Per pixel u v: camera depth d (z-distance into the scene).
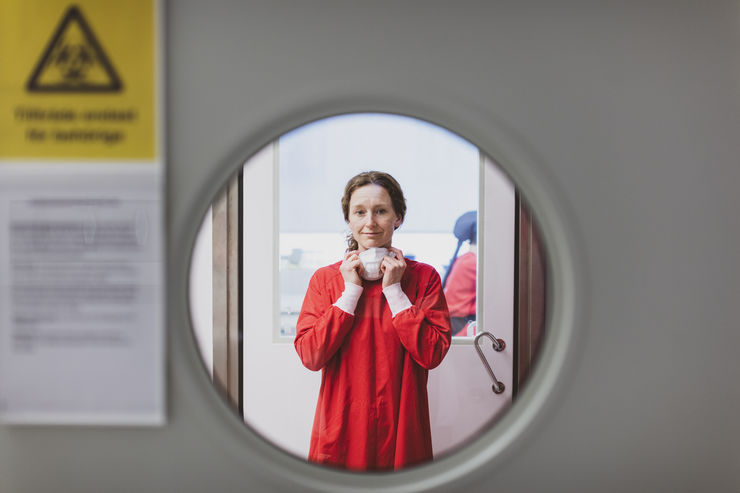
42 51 0.70
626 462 0.77
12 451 0.74
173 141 0.72
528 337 1.71
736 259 0.77
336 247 1.70
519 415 0.77
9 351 0.72
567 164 0.75
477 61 0.74
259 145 0.74
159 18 0.70
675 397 0.77
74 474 0.74
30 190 0.71
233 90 0.73
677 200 0.76
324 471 0.76
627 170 0.75
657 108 0.75
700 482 0.77
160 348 0.72
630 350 0.76
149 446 0.74
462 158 1.71
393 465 1.43
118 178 0.71
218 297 1.66
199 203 0.73
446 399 1.71
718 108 0.76
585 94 0.75
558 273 0.77
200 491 0.74
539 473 0.76
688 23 0.75
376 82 0.73
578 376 0.76
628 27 0.74
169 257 0.72
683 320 0.77
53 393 0.73
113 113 0.71
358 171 1.70
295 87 0.73
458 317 1.71
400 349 1.43
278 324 1.69
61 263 0.72
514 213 1.71
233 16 0.72
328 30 0.73
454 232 1.72
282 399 1.68
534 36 0.74
